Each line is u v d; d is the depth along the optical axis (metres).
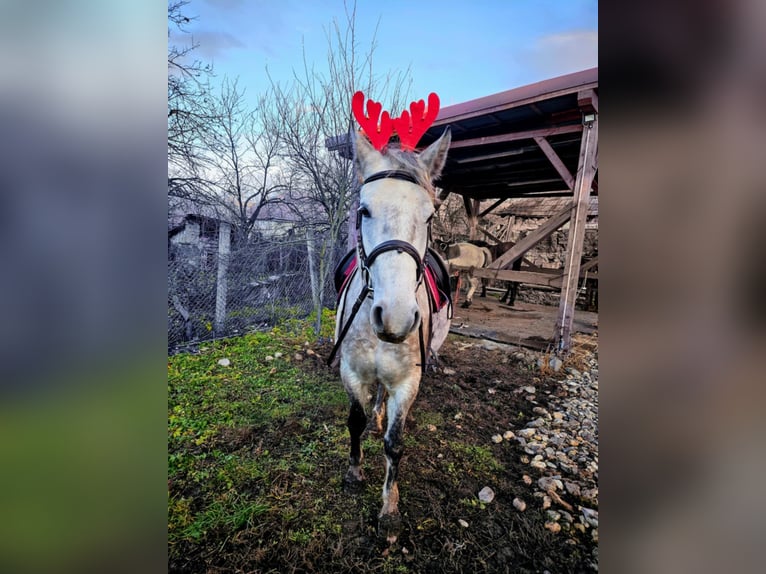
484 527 1.54
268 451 2.00
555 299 6.77
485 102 3.47
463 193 6.77
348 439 2.13
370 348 1.45
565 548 1.46
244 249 3.79
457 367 3.43
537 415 2.56
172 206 3.78
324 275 3.95
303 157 3.75
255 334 3.81
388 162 1.34
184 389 2.67
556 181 5.77
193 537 1.44
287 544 1.42
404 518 1.57
